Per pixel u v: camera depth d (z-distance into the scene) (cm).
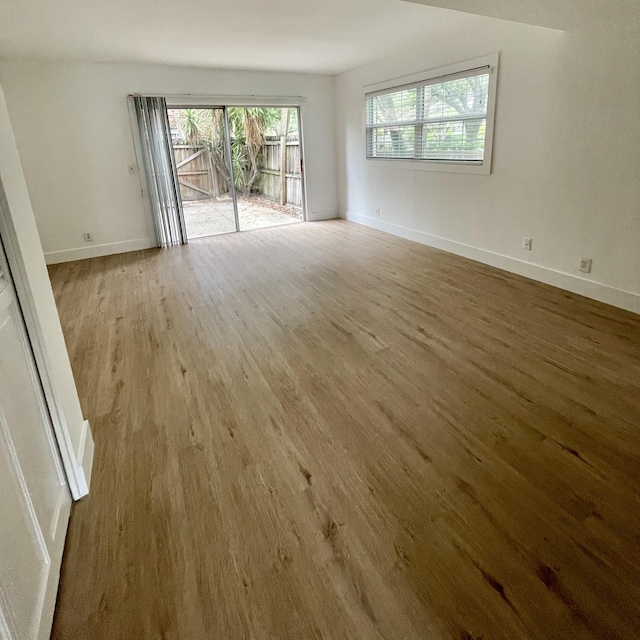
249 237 641
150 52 471
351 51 505
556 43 354
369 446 201
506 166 428
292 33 416
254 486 180
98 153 545
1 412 114
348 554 148
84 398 246
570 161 366
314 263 503
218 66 566
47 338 157
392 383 252
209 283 445
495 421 215
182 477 186
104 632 126
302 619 128
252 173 955
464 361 274
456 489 174
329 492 175
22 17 337
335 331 325
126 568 145
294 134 809
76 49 445
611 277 353
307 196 725
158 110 559
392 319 342
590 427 208
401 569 142
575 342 294
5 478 111
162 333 331
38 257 168
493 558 144
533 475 180
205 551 151
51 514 146
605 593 132
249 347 304
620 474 179
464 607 129
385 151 609
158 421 225
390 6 350
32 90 496
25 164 512
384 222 644
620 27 309
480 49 421
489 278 431
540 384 245
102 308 386
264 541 154
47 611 125
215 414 229
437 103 497
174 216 603
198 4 325
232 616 129
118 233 583
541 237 408
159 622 128
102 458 198
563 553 145
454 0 270
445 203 520
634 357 271
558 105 365
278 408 233
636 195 324
